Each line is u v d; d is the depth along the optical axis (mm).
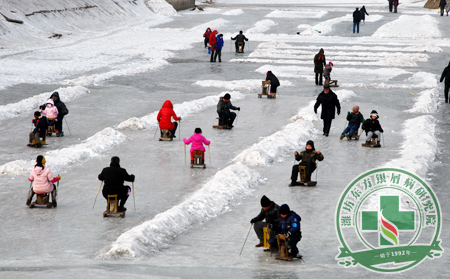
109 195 45594
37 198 48000
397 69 138375
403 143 70812
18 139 72938
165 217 42906
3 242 40219
